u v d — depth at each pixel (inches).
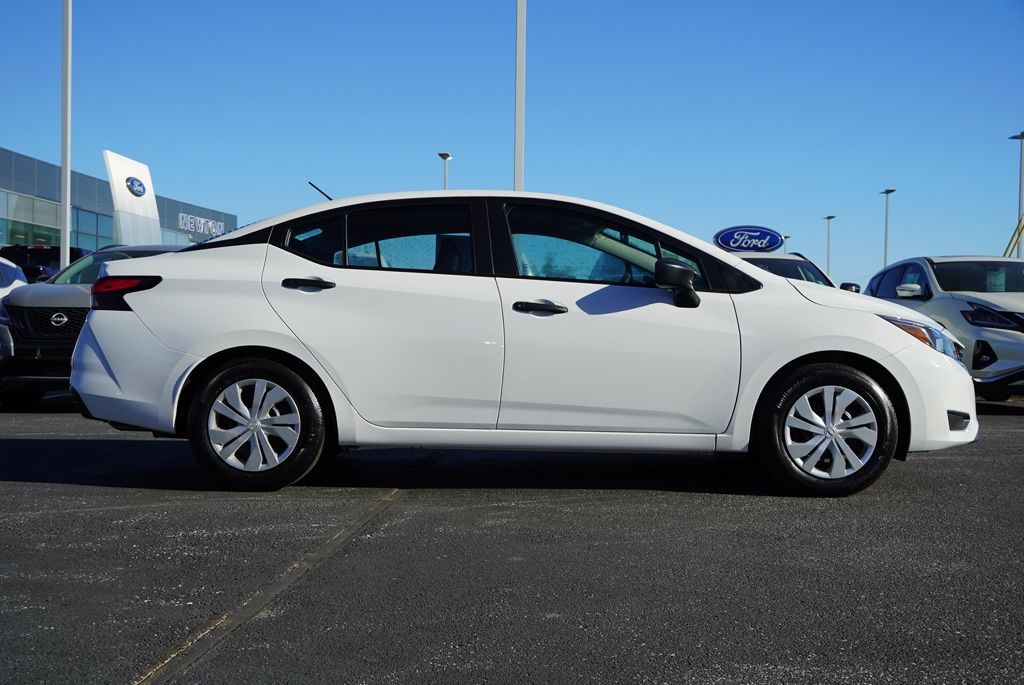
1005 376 382.0
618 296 212.2
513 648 122.5
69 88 707.4
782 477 212.5
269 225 220.7
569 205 219.1
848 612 136.4
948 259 451.5
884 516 195.2
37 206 1444.4
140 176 1336.1
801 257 473.4
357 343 211.0
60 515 193.3
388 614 135.0
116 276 219.1
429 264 215.9
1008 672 115.2
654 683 112.0
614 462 263.1
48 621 131.5
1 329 374.3
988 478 237.0
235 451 214.5
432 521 189.9
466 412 211.9
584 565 159.3
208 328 212.1
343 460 264.7
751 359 209.9
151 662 117.3
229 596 142.5
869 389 209.8
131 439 306.7
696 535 179.5
